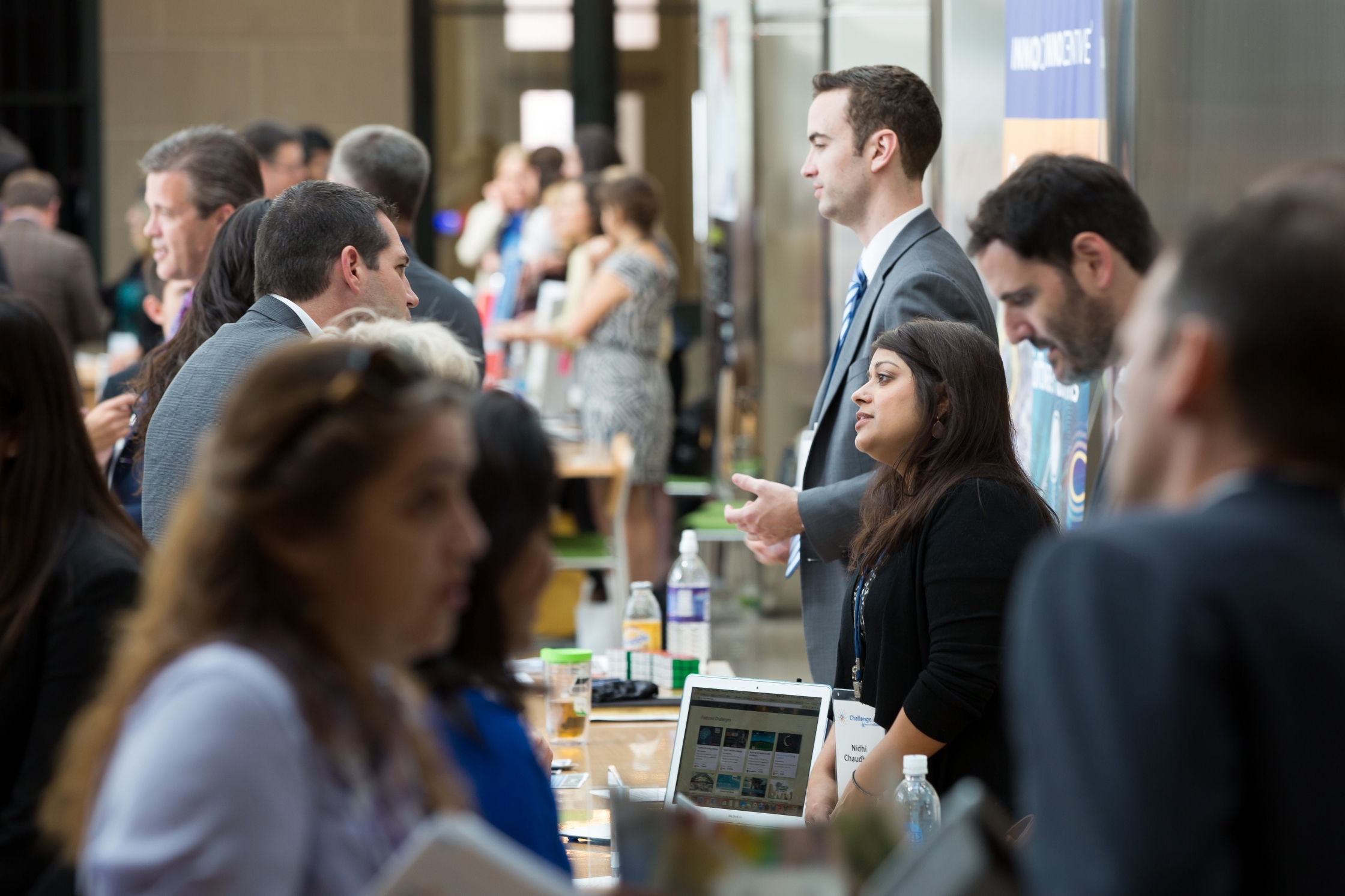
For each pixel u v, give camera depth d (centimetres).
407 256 547
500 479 266
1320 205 202
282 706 217
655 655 629
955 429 473
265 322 515
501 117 2277
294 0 2247
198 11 2239
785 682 477
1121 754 181
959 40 776
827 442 603
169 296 767
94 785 230
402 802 232
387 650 230
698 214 1902
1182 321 202
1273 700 183
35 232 1316
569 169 1529
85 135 2250
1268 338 194
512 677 275
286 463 221
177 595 227
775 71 1314
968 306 579
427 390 231
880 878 232
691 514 1469
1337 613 187
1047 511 473
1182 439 205
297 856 214
